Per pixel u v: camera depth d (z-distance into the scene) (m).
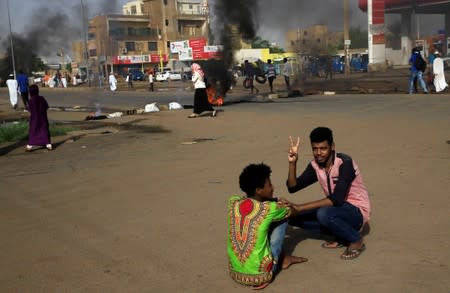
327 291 3.37
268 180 3.55
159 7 78.69
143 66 77.31
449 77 26.89
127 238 4.70
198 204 5.65
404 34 54.53
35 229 5.18
